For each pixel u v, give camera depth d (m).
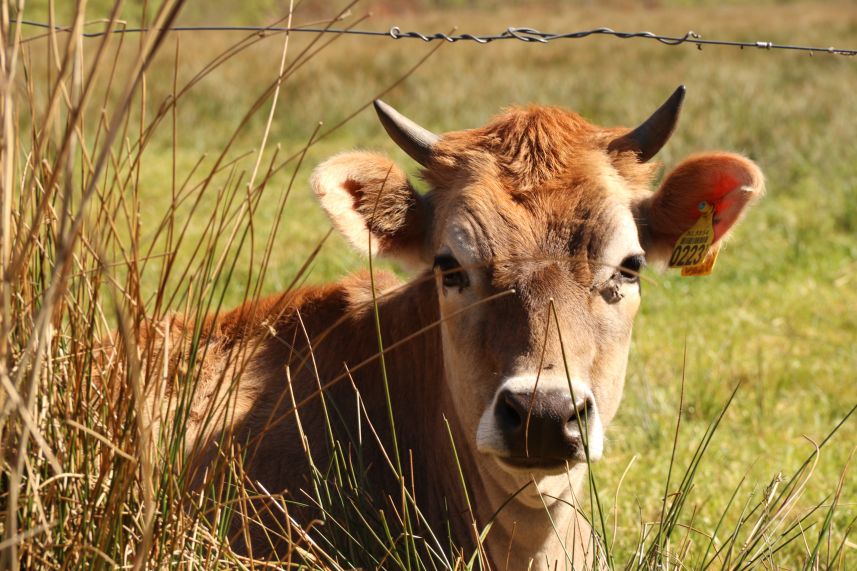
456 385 5.18
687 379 9.84
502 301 4.84
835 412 9.25
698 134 19.33
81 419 3.96
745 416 9.12
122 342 3.88
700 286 12.62
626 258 5.09
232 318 6.09
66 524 3.85
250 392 5.75
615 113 22.81
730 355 10.28
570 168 5.26
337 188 5.36
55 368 3.98
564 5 78.12
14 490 3.16
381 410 5.72
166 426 4.16
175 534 3.91
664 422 8.98
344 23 37.97
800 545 6.66
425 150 5.65
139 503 3.92
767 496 5.21
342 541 5.04
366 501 5.11
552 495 5.20
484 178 5.25
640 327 11.31
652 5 77.62
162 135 21.06
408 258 5.71
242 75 27.25
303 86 26.17
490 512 5.39
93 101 19.17
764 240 14.39
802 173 17.80
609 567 4.58
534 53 32.88
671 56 31.27
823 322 11.53
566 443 4.41
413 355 5.73
